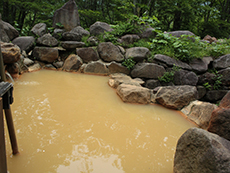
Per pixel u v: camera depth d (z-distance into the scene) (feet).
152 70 22.29
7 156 7.75
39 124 10.55
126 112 13.71
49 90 16.56
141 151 8.96
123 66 23.63
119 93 16.66
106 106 14.29
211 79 22.11
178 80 21.95
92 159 8.04
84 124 11.10
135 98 15.57
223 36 48.75
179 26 48.57
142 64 22.77
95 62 24.08
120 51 24.76
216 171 5.30
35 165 7.42
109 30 29.50
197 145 6.12
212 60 23.66
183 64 22.81
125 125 11.59
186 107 14.80
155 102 16.21
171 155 8.84
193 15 42.50
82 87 18.34
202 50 24.94
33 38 26.63
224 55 23.25
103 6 50.19
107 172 7.38
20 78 19.51
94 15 41.70
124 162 8.05
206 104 13.26
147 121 12.57
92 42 26.30
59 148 8.59
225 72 21.61
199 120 12.73
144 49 23.57
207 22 47.78
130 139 9.96
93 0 50.49
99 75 23.90
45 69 25.07
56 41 26.55
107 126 11.16
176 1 40.96
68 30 30.32
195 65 22.93
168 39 25.40
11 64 18.72
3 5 42.04
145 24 29.50
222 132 7.68
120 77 21.27
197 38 25.68
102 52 25.04
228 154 5.36
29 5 39.11
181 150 6.81
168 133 11.10
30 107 12.64
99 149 8.79
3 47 17.60
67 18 30.09
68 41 26.58
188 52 22.86
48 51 25.18
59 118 11.51
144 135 10.56
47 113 12.02
